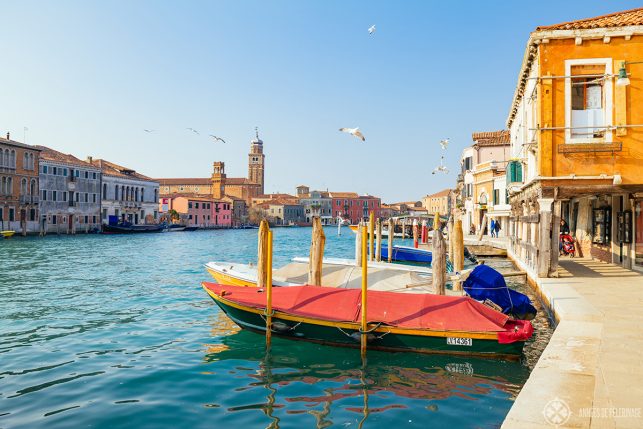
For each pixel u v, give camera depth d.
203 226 108.12
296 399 7.90
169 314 14.58
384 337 10.11
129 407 7.54
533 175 16.23
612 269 16.91
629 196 16.66
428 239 39.75
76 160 70.12
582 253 22.09
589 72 14.27
